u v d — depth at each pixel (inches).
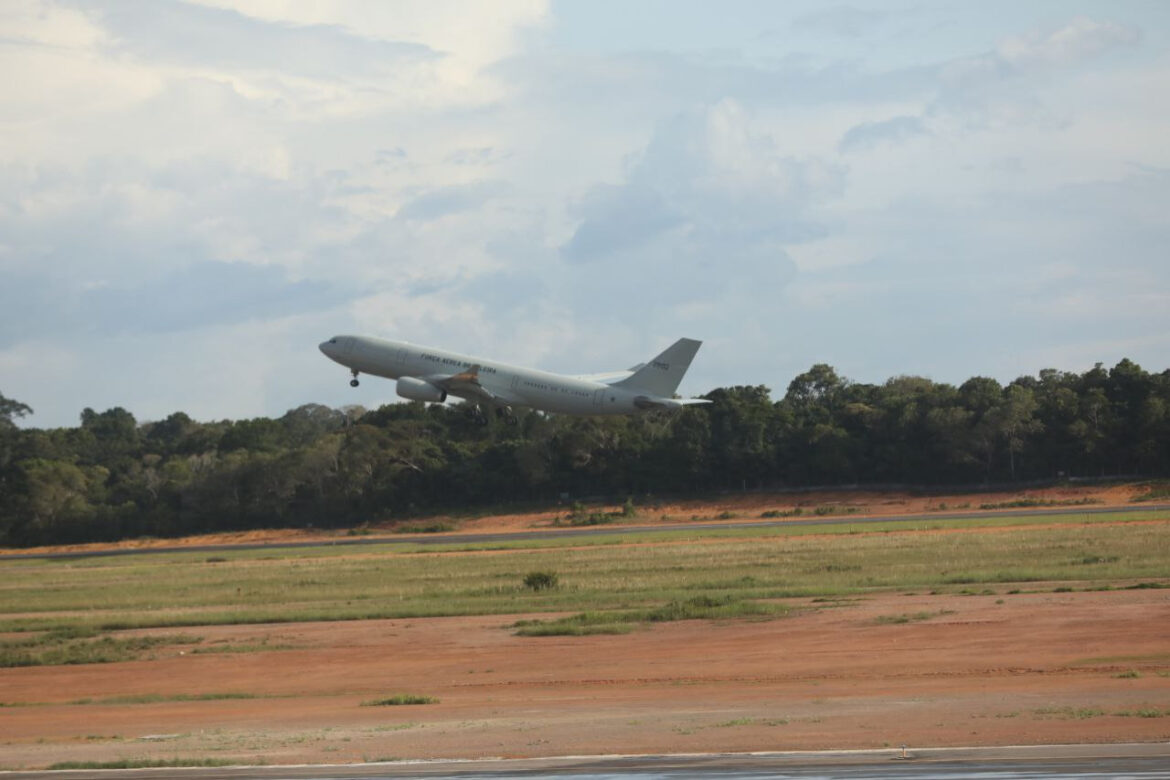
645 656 1707.7
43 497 6540.4
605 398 3996.1
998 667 1428.4
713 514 6205.7
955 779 828.0
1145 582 2139.5
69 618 2551.7
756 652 1675.7
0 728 1376.7
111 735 1264.8
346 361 4200.3
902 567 2699.3
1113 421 6151.6
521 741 1057.5
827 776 855.1
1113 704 1117.1
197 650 2014.0
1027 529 3754.9
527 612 2263.8
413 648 1932.8
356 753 1035.9
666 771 896.9
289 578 3316.9
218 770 975.0
